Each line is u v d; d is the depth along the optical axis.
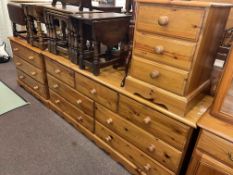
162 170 1.15
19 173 1.33
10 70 2.89
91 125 1.56
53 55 1.67
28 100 2.15
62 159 1.46
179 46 0.87
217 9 0.82
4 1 2.90
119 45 1.51
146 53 0.99
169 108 0.99
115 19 1.26
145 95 1.07
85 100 1.50
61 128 1.76
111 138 1.42
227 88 0.87
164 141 1.07
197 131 0.97
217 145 0.86
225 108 0.91
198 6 0.77
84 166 1.42
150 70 1.00
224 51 1.09
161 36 0.91
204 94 1.15
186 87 0.91
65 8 1.49
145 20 0.93
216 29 0.91
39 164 1.41
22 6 1.75
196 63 0.87
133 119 1.19
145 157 1.22
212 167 0.90
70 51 1.49
